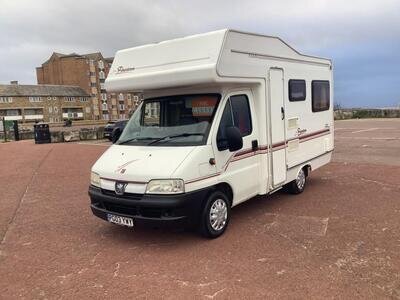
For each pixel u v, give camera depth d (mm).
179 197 5254
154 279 4688
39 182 11156
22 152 19844
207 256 5250
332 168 11164
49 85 101312
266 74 6773
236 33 5969
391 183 8938
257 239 5773
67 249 5816
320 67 8781
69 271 5047
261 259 5074
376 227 6070
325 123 9172
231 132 5691
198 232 5855
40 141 25953
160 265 5059
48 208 8219
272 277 4574
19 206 8484
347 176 9977
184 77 5840
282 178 7406
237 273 4719
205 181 5613
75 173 12391
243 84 6359
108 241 6051
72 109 103250
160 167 5391
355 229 6020
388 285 4293
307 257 5070
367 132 21703
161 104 6480
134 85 6469
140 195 5414
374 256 5020
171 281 4613
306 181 9383
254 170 6629
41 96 97000
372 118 34875
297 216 6793
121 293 4398
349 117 35719
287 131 7492
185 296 4254
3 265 5336
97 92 109188
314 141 8648
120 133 7273
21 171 13359
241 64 6105
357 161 12234
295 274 4621
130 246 5777
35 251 5797
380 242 5465
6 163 15773
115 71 6824
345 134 21219
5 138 33250
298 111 7883
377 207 7117
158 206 5250
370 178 9578
